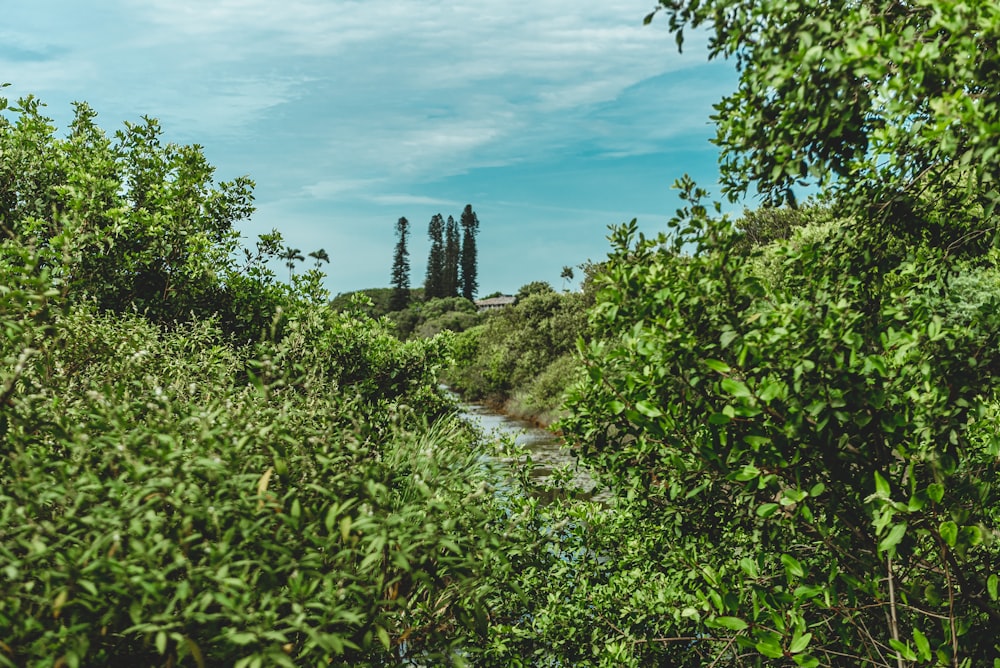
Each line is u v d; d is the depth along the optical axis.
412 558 2.38
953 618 2.36
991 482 2.71
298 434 2.86
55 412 2.76
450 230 98.75
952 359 2.59
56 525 2.17
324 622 2.12
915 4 2.49
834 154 2.79
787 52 2.71
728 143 3.17
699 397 2.80
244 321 7.44
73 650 1.83
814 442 2.59
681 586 3.53
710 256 2.86
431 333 64.06
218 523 2.16
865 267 3.22
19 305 2.84
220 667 2.24
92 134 8.15
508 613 3.88
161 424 2.59
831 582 2.60
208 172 8.09
